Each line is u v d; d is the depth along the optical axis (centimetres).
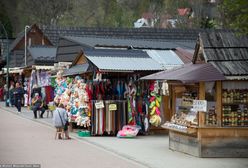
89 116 2067
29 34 5097
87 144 1795
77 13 7775
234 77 1369
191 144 1486
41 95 3294
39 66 3462
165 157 1465
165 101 2072
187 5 6300
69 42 3116
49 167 1278
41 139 1925
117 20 7338
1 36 6900
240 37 1487
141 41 2828
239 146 1439
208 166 1302
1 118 2972
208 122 1433
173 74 1493
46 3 7944
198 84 1447
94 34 3538
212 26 4222
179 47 2481
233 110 1448
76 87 2159
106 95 2094
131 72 2020
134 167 1296
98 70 1966
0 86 5347
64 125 1948
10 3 7875
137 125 2081
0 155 1480
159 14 6962
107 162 1374
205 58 1442
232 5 1211
